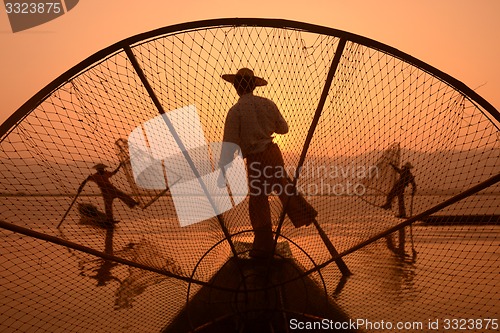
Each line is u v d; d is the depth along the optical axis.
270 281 2.52
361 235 2.88
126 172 2.98
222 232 2.83
